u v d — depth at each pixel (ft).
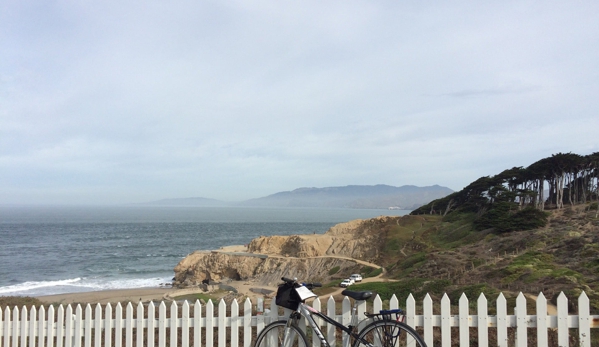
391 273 177.17
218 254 245.04
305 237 267.80
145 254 320.91
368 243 249.55
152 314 22.41
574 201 249.55
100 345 22.94
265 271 238.27
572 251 120.16
